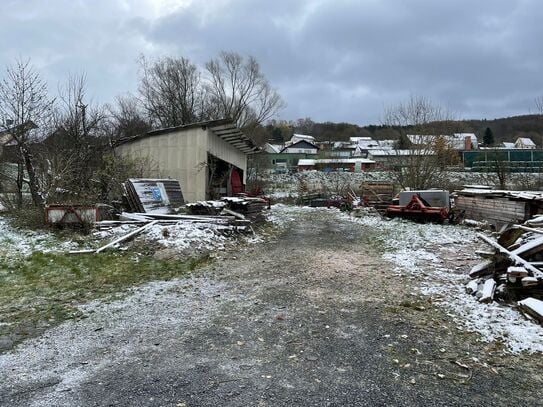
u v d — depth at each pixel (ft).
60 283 19.15
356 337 13.14
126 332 13.51
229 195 56.90
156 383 10.16
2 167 40.22
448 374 10.71
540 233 18.33
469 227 39.83
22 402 9.28
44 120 40.16
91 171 40.27
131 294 17.69
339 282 19.83
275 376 10.56
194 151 43.93
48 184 36.78
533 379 10.48
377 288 18.76
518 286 16.49
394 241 31.78
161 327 13.94
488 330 13.56
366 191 66.74
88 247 25.82
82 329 13.74
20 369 10.91
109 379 10.36
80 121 43.78
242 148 64.49
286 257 25.77
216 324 14.25
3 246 25.66
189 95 111.75
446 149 69.26
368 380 10.37
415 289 18.52
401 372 10.80
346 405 9.24
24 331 13.56
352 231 37.96
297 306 16.22
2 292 17.79
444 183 68.23
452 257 25.64
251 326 14.07
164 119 107.76
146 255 24.48
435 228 39.11
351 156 193.47
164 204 37.55
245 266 23.13
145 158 43.98
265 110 129.80
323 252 27.58
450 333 13.43
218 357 11.67
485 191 42.78
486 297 16.24
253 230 34.88
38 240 27.22
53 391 9.77
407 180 66.90
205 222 31.42
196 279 20.25
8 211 36.68
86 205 30.37
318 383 10.21
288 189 99.76
